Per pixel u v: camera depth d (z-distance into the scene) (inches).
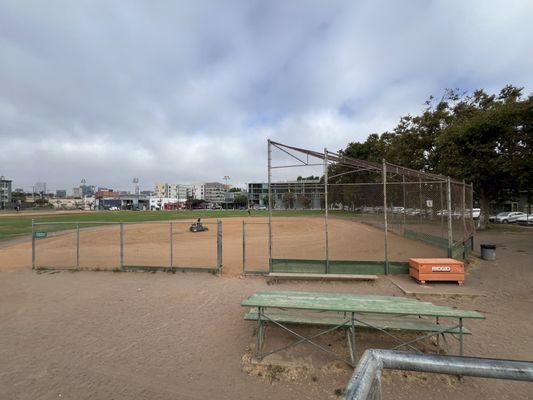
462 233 526.0
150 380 178.5
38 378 181.5
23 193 6264.8
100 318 271.0
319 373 182.1
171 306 298.4
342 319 212.4
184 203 5511.8
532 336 227.3
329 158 379.2
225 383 175.2
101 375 183.8
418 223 678.5
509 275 407.5
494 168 853.8
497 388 168.7
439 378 176.1
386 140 1658.5
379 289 345.4
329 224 1153.4
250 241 789.2
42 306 305.0
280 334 231.9
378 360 60.9
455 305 296.4
